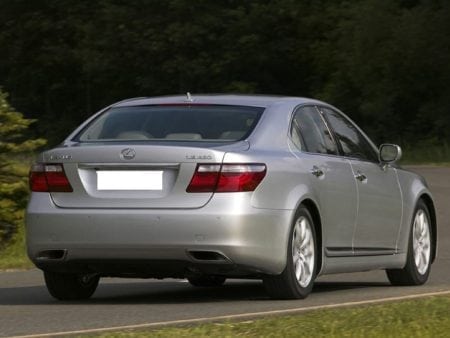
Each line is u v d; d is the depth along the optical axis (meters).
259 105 21.03
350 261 22.08
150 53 133.25
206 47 131.50
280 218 19.66
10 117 33.53
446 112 108.75
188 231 19.06
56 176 19.91
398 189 23.91
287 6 129.88
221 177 19.14
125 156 19.44
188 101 21.22
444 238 38.53
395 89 111.25
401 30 109.44
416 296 19.88
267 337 15.03
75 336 15.54
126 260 19.45
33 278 26.52
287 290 20.14
